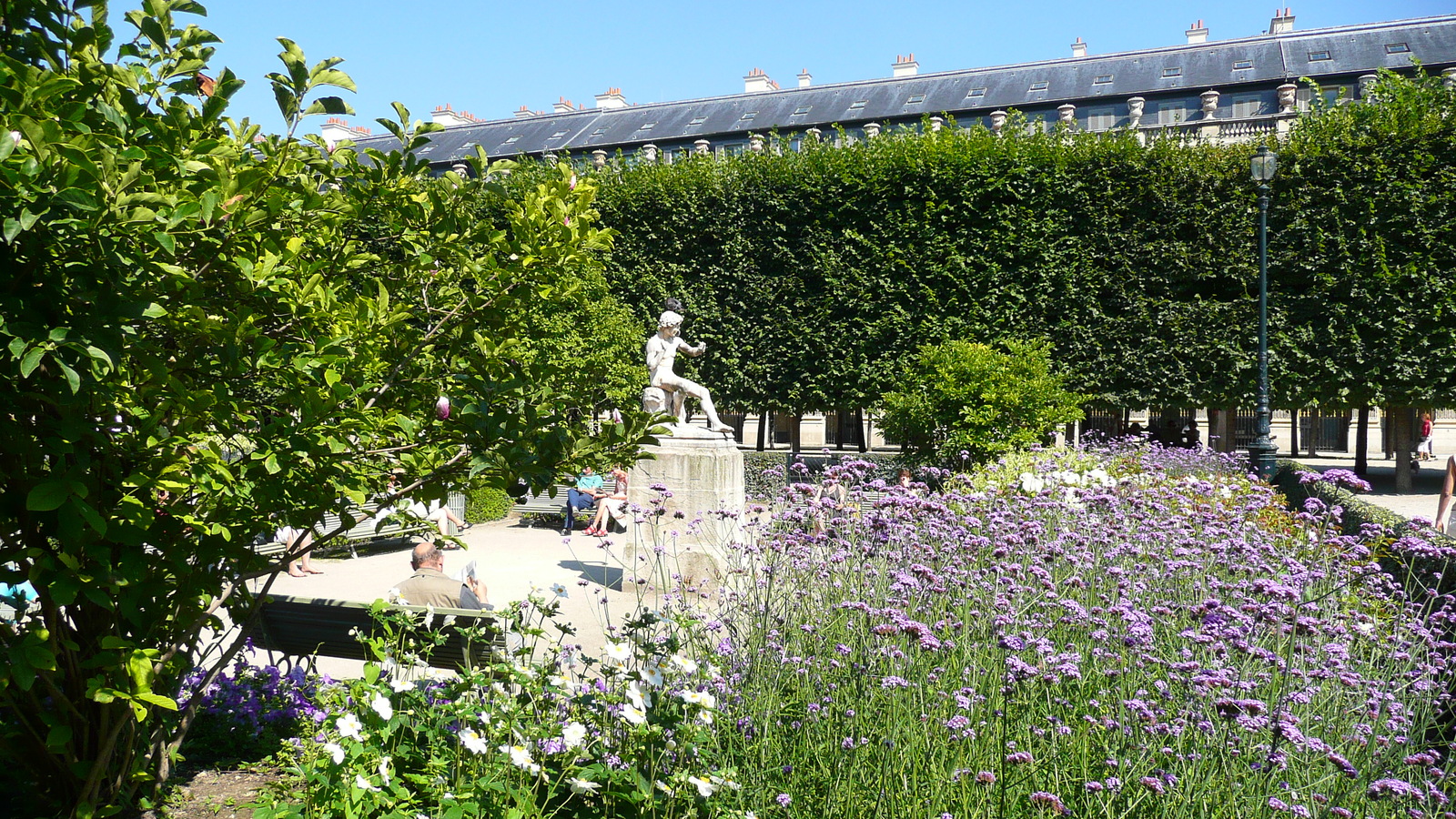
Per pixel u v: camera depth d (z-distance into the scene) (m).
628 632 3.47
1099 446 15.87
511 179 3.94
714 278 21.72
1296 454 35.97
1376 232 18.95
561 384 3.90
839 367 20.72
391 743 2.90
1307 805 2.86
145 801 3.45
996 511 5.50
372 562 11.62
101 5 3.22
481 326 3.82
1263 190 15.95
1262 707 2.90
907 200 20.62
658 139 36.38
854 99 36.41
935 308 20.38
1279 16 37.50
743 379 21.44
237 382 3.06
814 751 3.25
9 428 2.67
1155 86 32.62
